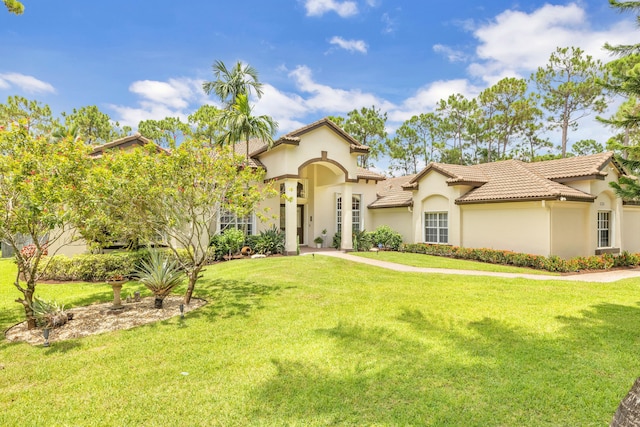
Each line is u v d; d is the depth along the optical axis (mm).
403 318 7926
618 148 9859
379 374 5270
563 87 32375
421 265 16172
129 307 9039
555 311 8422
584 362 5645
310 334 6957
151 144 8664
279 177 19438
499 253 16625
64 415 4391
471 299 9586
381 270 14453
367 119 38375
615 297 9773
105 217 7922
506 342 6492
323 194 24312
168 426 4156
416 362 5668
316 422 4172
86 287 11812
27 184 6801
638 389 3004
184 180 8555
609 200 18562
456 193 19469
